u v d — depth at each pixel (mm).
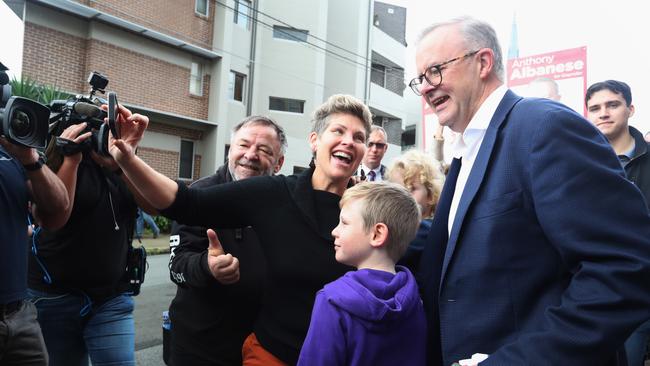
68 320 2475
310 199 1855
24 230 2045
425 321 1624
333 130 1915
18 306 2004
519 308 1308
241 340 2102
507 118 1422
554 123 1264
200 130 14969
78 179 2389
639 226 1156
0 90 1869
